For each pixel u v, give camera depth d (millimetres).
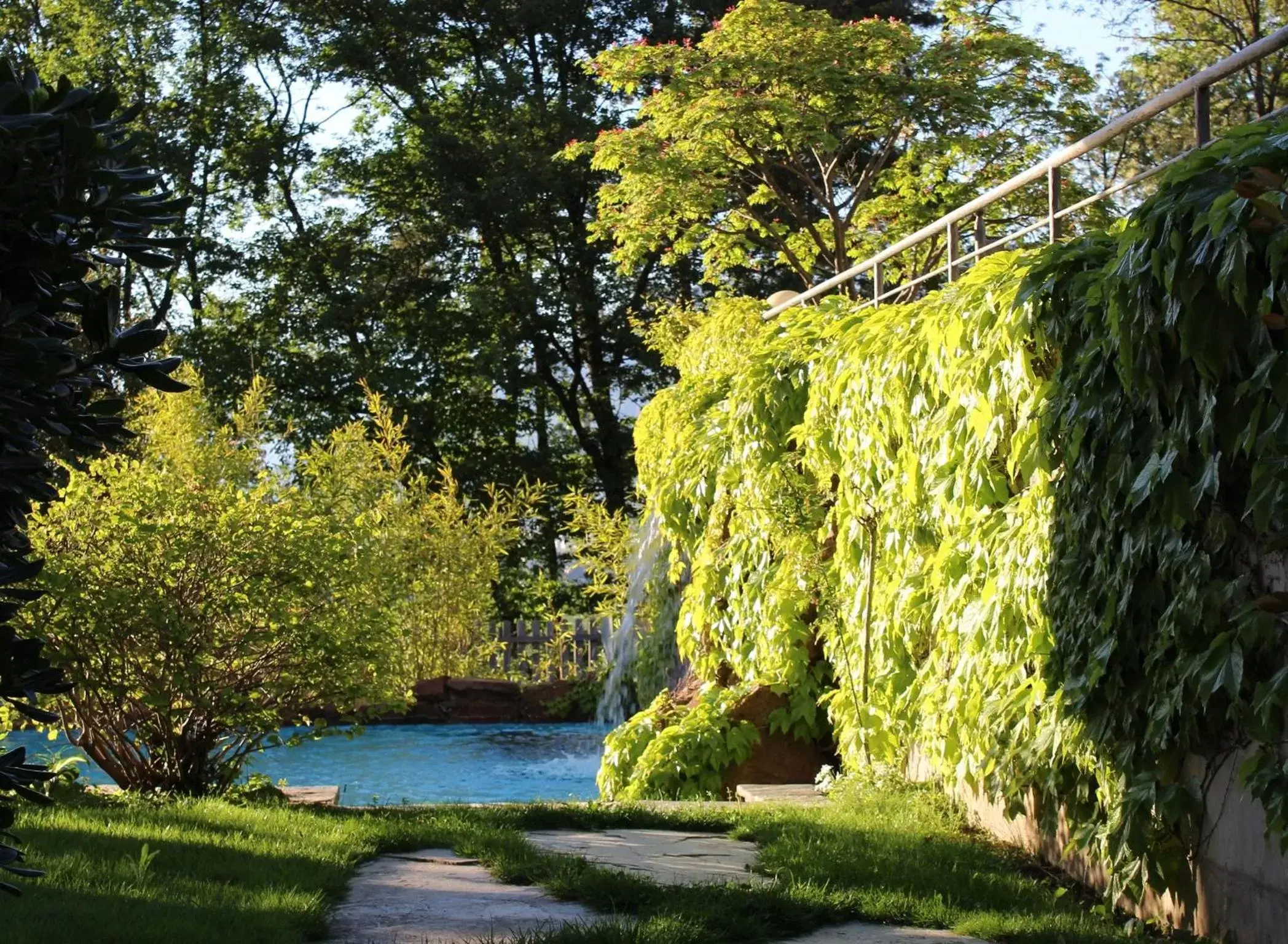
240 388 22094
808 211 22031
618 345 23703
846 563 7215
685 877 4734
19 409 1771
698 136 15367
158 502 6871
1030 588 4781
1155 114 5055
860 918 4180
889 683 6562
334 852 4871
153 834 5070
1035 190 15812
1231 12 20625
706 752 8008
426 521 15711
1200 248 3453
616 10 23109
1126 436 4039
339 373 22281
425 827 5523
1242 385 3420
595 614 16984
